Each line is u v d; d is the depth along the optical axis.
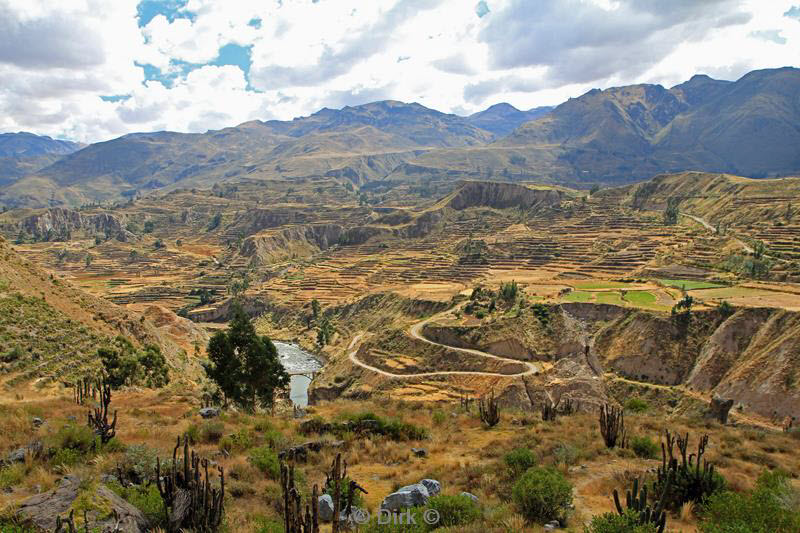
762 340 99.69
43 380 54.09
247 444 27.34
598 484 21.75
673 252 175.25
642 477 22.03
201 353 113.69
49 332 66.00
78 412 33.94
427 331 128.50
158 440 27.09
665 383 105.56
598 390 97.69
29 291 75.94
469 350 118.06
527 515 18.02
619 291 142.88
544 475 19.28
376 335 138.00
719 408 49.81
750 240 167.75
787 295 119.94
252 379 51.94
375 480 23.22
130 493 17.08
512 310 130.12
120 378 57.88
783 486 19.06
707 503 18.66
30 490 17.39
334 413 41.59
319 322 192.25
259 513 17.89
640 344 112.00
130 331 86.25
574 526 17.48
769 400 87.12
